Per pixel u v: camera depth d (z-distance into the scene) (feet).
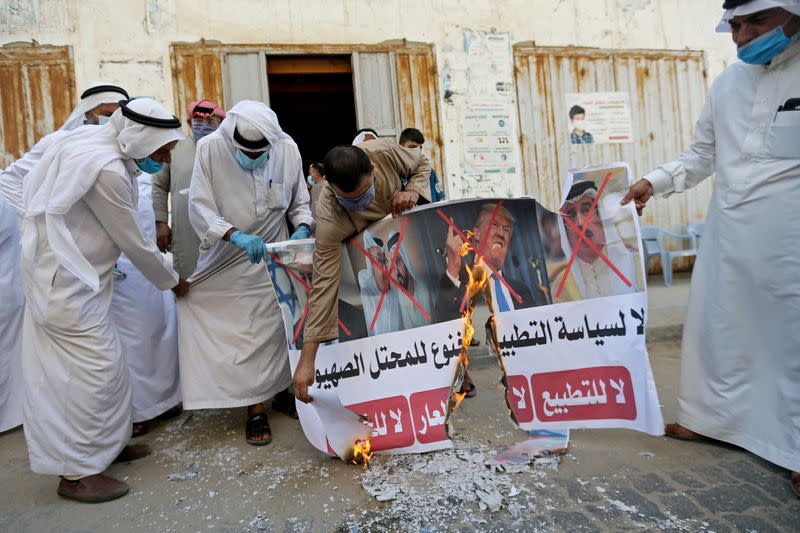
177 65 17.51
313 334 7.60
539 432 8.52
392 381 8.22
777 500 6.57
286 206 10.14
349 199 7.06
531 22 20.58
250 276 9.57
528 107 20.77
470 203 8.30
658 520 6.20
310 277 8.43
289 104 26.89
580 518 6.28
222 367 9.55
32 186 7.57
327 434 7.92
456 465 7.71
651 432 7.67
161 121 7.69
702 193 23.54
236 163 9.36
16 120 16.69
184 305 9.79
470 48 19.89
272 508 6.93
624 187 8.09
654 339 14.79
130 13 17.15
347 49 18.76
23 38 16.60
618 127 21.86
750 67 7.57
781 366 7.18
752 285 7.37
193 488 7.66
